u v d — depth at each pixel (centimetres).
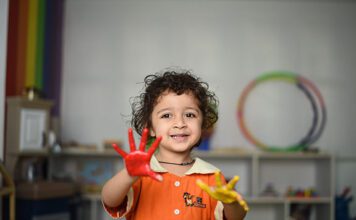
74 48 355
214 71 360
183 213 107
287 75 359
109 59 357
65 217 268
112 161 348
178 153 113
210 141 345
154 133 117
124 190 99
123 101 356
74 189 283
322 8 369
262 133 362
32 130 267
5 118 260
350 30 371
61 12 346
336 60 369
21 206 246
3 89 247
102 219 342
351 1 371
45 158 309
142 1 360
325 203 336
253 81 357
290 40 366
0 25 246
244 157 349
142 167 93
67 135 350
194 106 113
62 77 352
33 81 297
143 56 358
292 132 363
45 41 317
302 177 365
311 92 365
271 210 355
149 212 108
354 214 362
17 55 277
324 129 365
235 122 358
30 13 293
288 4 367
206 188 91
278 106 363
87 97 354
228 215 105
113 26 358
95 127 353
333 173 330
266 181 362
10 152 258
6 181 236
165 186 110
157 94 113
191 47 360
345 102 368
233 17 364
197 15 362
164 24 360
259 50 364
